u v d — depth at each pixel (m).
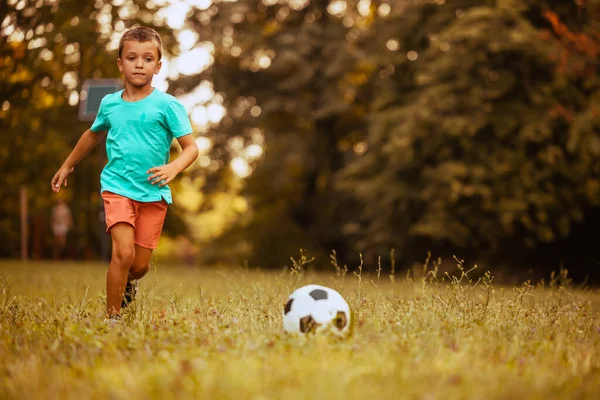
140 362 3.90
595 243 25.31
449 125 22.48
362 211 31.61
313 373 3.46
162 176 5.75
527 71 23.31
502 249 24.69
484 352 4.29
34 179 24.75
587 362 4.05
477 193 22.98
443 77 23.88
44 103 21.52
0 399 3.27
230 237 36.56
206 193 32.75
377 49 28.58
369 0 32.28
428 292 6.92
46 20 14.09
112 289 5.84
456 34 22.69
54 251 29.52
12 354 4.32
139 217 6.05
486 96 23.08
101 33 18.72
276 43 31.73
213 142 32.44
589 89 22.89
